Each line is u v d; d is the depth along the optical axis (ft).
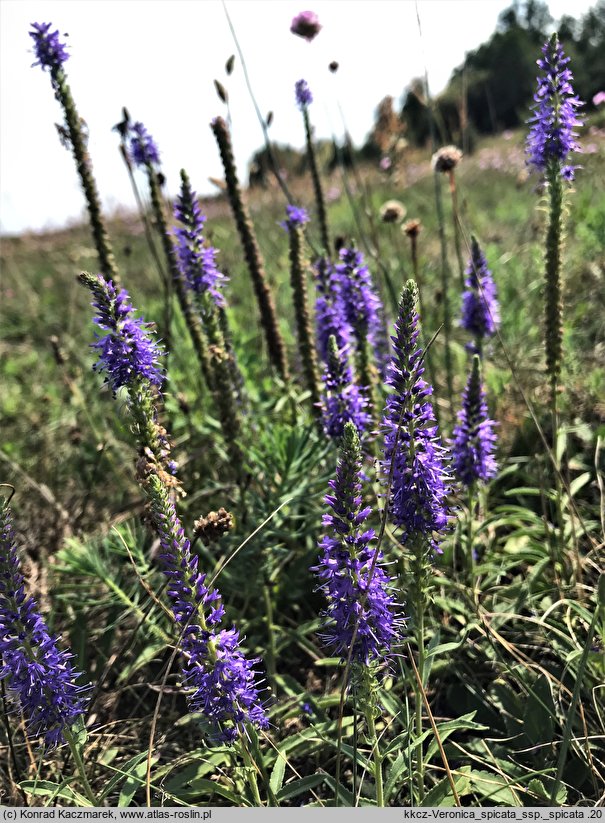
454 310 1.85
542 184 1.08
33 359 2.35
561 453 1.28
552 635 1.04
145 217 1.40
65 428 1.84
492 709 1.00
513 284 1.98
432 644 0.90
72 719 0.77
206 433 1.45
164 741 1.03
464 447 1.09
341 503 0.69
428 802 0.83
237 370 1.38
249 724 0.76
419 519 0.78
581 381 1.53
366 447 1.22
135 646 1.18
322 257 1.27
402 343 0.74
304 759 0.99
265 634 1.18
